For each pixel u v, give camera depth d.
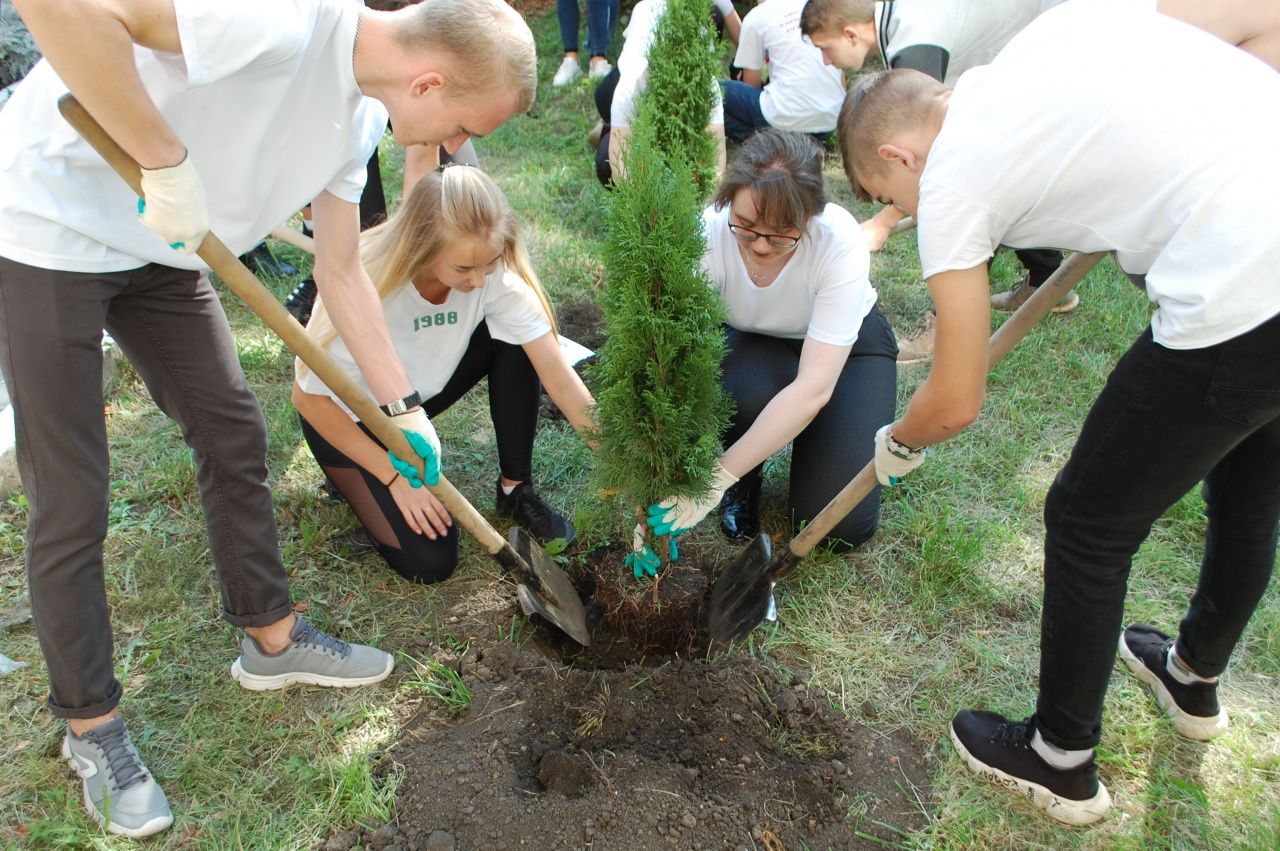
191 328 2.08
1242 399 1.61
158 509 3.16
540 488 3.41
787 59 5.81
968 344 1.75
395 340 2.76
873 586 2.94
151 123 1.55
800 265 2.80
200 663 2.61
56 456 1.91
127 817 2.12
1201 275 1.57
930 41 3.75
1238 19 1.83
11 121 1.78
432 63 1.77
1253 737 2.42
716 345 2.21
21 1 1.41
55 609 2.00
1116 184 1.62
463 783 2.25
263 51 1.65
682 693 2.47
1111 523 1.83
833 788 2.29
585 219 5.34
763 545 2.70
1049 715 2.11
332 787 2.26
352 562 2.99
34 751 2.31
